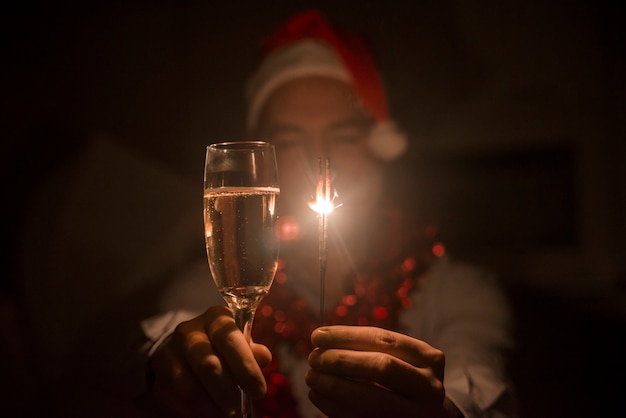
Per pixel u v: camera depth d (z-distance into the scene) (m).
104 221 2.48
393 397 0.82
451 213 3.03
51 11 3.21
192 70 3.19
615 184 2.96
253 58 3.15
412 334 1.49
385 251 1.61
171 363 0.90
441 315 1.53
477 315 1.50
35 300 2.22
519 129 3.00
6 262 2.28
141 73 3.21
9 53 3.20
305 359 1.42
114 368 1.15
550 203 3.01
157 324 1.20
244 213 0.83
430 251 1.69
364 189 1.60
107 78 3.22
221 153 0.85
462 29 2.98
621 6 2.88
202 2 3.16
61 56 3.23
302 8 3.08
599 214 2.97
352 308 1.48
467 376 1.20
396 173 2.84
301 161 1.51
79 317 2.23
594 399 2.61
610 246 2.96
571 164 3.01
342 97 1.52
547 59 2.97
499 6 2.96
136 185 2.70
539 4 2.95
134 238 2.51
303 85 1.53
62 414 1.24
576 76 2.96
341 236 1.60
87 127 3.17
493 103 3.02
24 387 1.95
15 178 2.53
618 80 2.92
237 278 0.83
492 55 2.99
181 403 0.92
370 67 1.64
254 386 0.81
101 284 2.34
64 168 2.59
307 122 1.51
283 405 1.34
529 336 2.74
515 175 3.02
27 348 2.04
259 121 1.70
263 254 0.84
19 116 3.20
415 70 2.97
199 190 2.85
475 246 3.02
